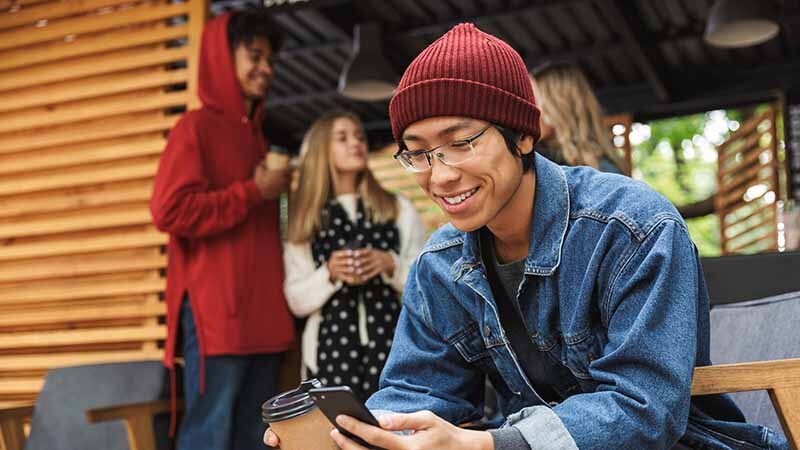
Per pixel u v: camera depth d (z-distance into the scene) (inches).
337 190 135.8
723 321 89.7
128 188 153.6
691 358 60.6
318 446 57.8
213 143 134.0
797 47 330.0
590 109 127.3
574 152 124.1
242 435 129.0
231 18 139.6
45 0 162.2
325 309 131.7
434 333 73.2
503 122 61.7
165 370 130.0
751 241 356.8
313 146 135.9
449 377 72.9
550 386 69.6
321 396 53.7
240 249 131.3
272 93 356.8
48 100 159.6
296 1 247.3
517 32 312.2
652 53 320.8
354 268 127.8
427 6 290.5
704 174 685.9
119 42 155.6
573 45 321.4
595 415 59.5
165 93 152.8
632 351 60.4
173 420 129.0
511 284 68.7
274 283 133.4
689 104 352.2
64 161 157.0
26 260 158.2
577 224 65.4
